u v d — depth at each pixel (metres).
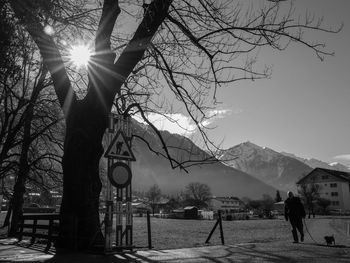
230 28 11.61
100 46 11.23
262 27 11.41
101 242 10.75
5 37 7.87
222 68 12.14
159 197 159.50
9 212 27.11
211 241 15.12
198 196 159.50
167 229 26.19
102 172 22.53
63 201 11.16
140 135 13.59
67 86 11.49
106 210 9.70
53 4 8.95
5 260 8.54
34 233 13.35
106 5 11.38
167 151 12.59
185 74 12.87
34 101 18.77
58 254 9.69
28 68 12.07
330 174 142.62
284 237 17.77
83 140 11.02
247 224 36.09
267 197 180.75
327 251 10.34
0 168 20.95
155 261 8.25
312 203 109.25
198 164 12.24
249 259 8.56
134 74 13.31
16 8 8.16
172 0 11.16
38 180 23.92
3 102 19.41
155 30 11.26
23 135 21.44
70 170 11.08
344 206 138.25
